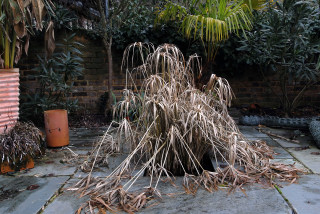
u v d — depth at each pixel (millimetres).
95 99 5203
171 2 4223
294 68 4195
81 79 5188
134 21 5043
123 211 1849
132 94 2660
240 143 2572
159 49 2602
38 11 2686
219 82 2711
